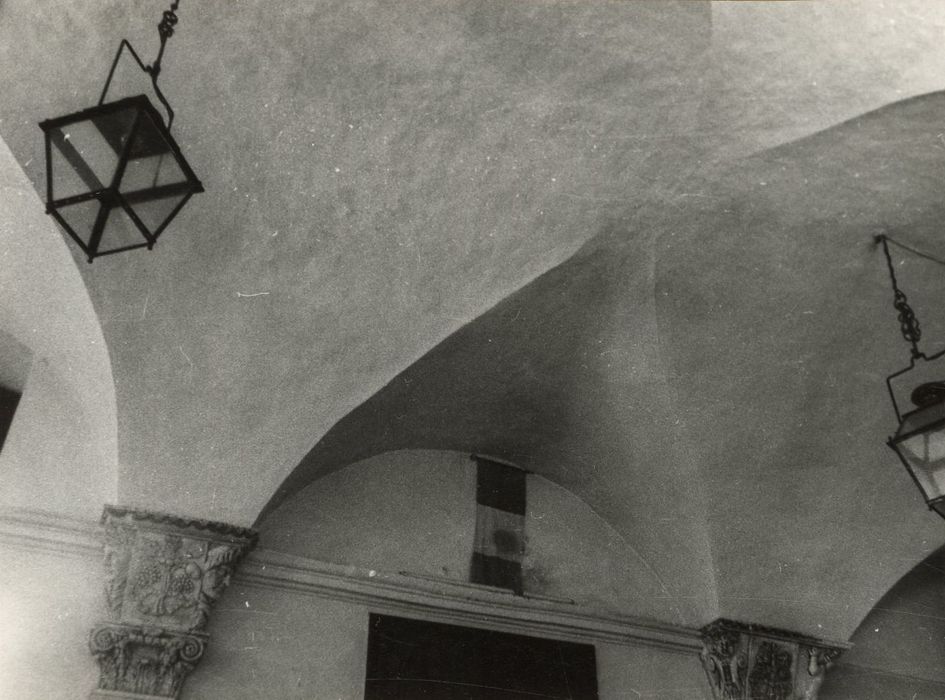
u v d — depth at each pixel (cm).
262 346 670
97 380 642
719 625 802
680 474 816
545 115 644
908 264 750
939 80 616
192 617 605
